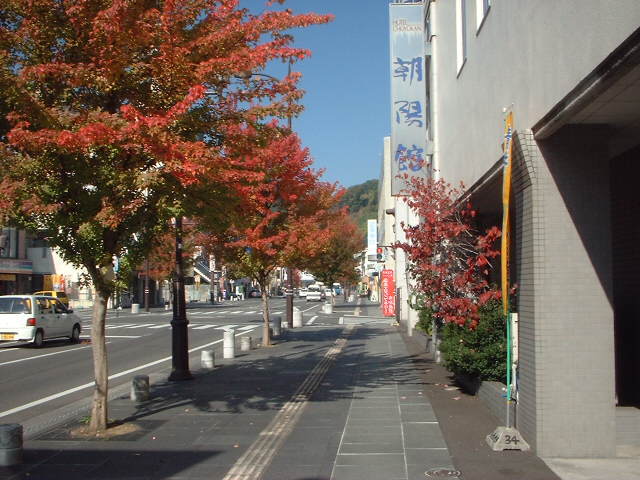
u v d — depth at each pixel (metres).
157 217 8.84
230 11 9.28
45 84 8.52
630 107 6.40
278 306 66.50
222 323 36.62
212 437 8.48
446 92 14.59
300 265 23.39
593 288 7.19
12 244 54.09
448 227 10.84
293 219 20.89
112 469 7.06
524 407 7.65
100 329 9.01
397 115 16.86
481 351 10.12
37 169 8.12
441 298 10.57
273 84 9.52
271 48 9.06
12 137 7.55
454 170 13.38
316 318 40.62
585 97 5.90
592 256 7.20
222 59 8.63
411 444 7.89
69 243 8.73
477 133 10.84
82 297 57.06
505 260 7.66
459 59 12.95
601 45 5.57
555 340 7.16
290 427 9.02
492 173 9.48
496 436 7.64
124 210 8.20
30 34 8.39
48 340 24.50
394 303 39.19
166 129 8.27
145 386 11.34
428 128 18.20
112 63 8.34
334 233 23.06
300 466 7.04
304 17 9.20
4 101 8.32
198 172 7.84
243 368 15.84
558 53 6.61
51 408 11.43
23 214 8.25
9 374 15.73
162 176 8.21
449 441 7.98
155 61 8.73
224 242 20.69
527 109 7.69
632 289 8.66
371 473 6.71
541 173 7.27
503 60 8.90
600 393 7.12
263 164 13.30
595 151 7.25
